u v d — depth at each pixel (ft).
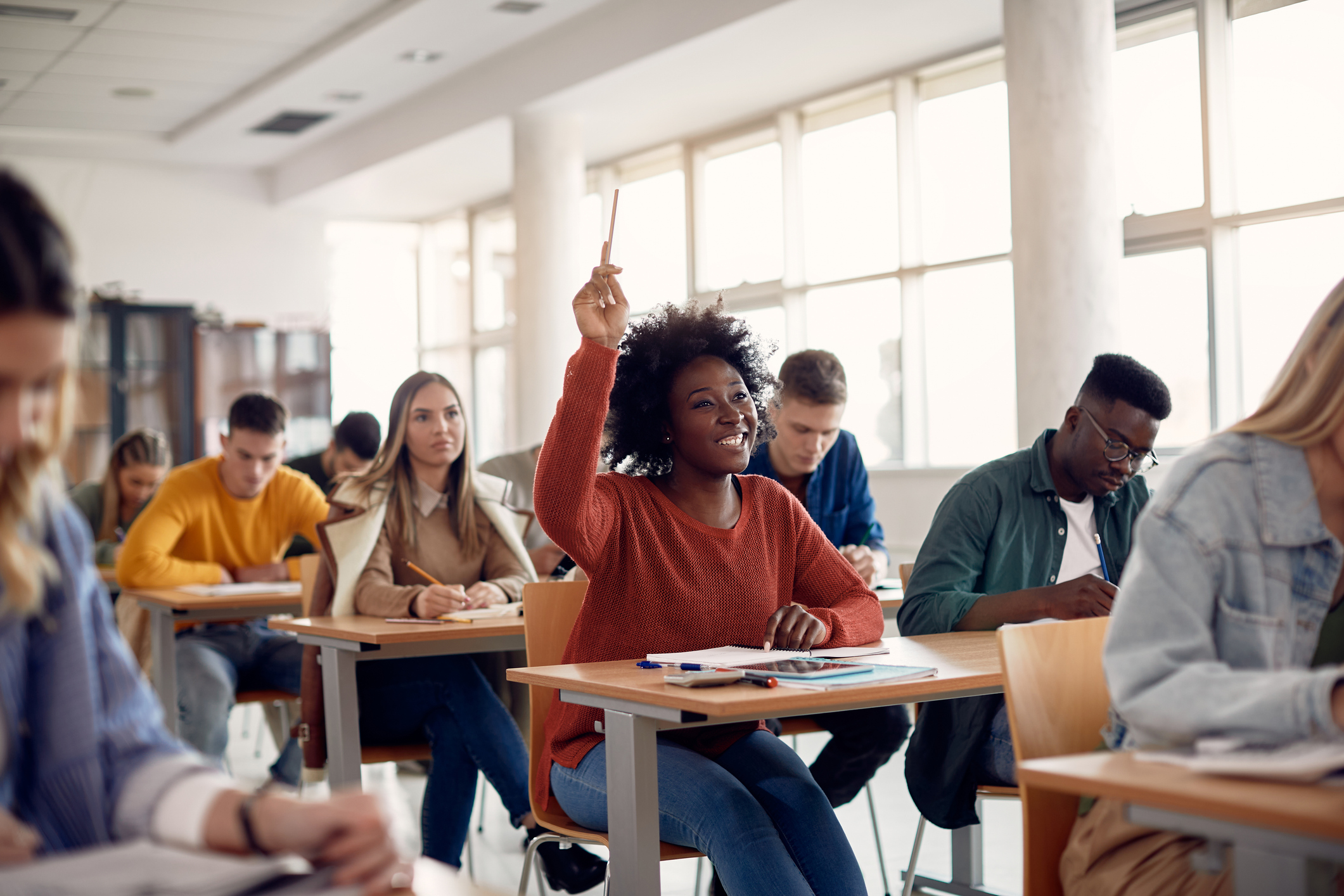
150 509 12.41
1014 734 4.56
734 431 6.69
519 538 10.29
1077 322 16.25
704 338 7.03
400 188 30.50
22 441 2.72
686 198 26.05
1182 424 17.76
